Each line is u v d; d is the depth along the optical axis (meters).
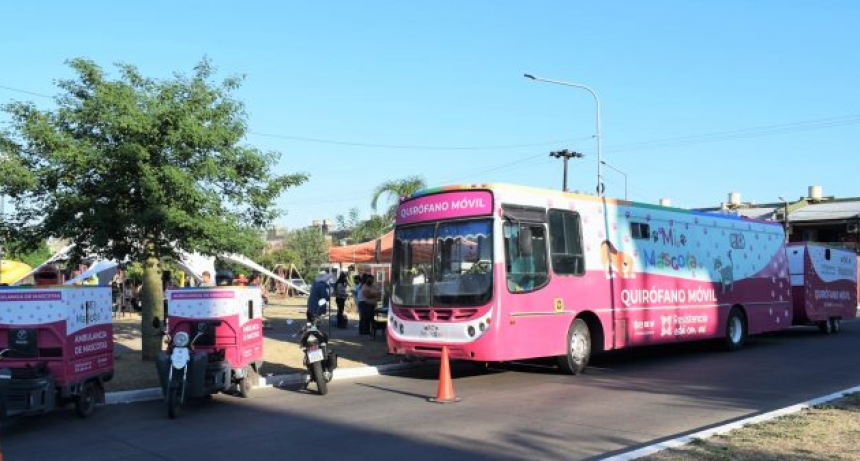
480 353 11.83
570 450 7.60
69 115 12.85
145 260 13.90
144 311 13.98
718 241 17.75
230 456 7.49
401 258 13.20
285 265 59.31
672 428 8.64
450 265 12.45
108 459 7.41
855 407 9.28
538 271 12.75
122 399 10.73
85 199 12.75
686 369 14.25
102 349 10.10
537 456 7.37
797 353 17.22
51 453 7.69
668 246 16.06
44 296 9.09
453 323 12.13
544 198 13.15
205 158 13.39
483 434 8.38
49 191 13.06
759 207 56.59
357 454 7.54
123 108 12.49
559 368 13.52
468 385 12.30
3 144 12.74
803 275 22.33
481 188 12.36
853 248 45.16
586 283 13.75
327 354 11.92
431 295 12.54
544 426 8.79
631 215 15.16
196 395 9.86
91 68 13.11
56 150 12.36
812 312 22.42
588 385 12.15
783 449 7.04
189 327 10.63
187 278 28.06
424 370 14.39
